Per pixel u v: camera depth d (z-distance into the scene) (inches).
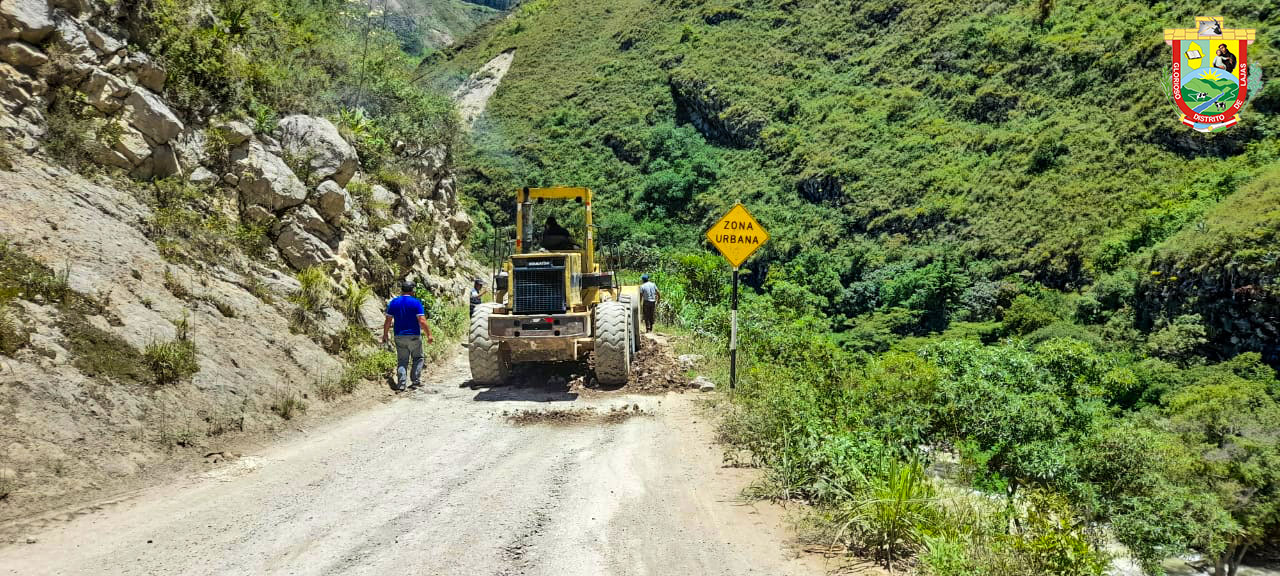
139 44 426.6
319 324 404.5
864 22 2923.2
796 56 2906.0
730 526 196.1
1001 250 1669.5
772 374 346.6
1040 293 1489.9
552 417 328.8
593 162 2679.6
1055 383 346.0
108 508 195.3
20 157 328.8
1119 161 1747.0
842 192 2122.3
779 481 228.1
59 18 379.2
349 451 269.1
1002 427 279.9
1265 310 1118.4
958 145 2091.5
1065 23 2319.1
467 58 4062.5
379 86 780.0
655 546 179.5
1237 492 370.9
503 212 2218.3
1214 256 1214.9
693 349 515.8
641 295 628.1
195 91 444.8
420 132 804.6
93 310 277.4
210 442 260.8
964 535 179.6
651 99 2928.2
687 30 3208.7
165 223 367.9
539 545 177.9
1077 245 1542.8
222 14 536.4
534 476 239.5
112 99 388.2
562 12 4060.0
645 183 2464.3
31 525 177.9
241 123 462.9
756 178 2372.0
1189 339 1168.8
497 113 3127.5
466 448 276.2
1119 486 293.9
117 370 259.6
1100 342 1240.8
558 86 3240.7
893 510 186.1
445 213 819.4
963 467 256.2
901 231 1914.4
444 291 656.4
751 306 692.7
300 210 469.1
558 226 441.4
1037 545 161.5
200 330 318.0
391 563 165.0
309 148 500.4
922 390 290.0
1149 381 996.6
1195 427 438.6
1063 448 286.0
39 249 285.3
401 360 386.9
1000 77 2262.6
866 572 168.6
